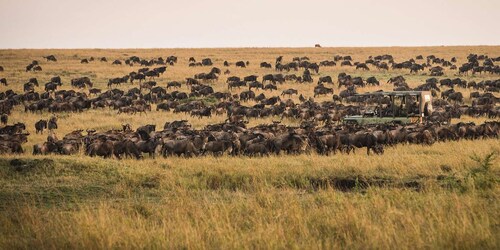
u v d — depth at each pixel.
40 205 48.78
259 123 137.38
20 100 175.88
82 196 52.81
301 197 50.44
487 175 51.97
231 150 81.94
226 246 32.78
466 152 72.88
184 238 34.38
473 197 43.66
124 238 34.50
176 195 50.47
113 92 190.25
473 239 31.70
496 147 79.69
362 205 41.62
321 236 35.31
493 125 99.12
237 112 150.62
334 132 84.56
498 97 190.12
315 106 151.38
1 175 59.44
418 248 31.53
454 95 180.25
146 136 91.75
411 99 103.38
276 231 35.00
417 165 60.53
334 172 60.03
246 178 58.56
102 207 43.47
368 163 63.00
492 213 39.06
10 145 82.88
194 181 57.78
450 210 39.22
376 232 33.72
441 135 93.00
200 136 84.69
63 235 35.34
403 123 101.19
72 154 79.19
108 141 77.00
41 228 37.88
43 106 160.25
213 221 38.12
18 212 43.22
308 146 81.38
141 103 166.38
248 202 45.50
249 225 38.97
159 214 42.62
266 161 69.19
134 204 46.91
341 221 37.28
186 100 186.12
